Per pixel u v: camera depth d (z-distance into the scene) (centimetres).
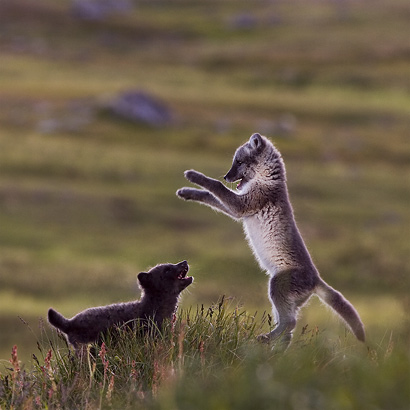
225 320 1208
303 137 10206
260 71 14800
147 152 9162
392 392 775
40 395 1095
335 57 15438
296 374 842
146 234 6619
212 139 9994
